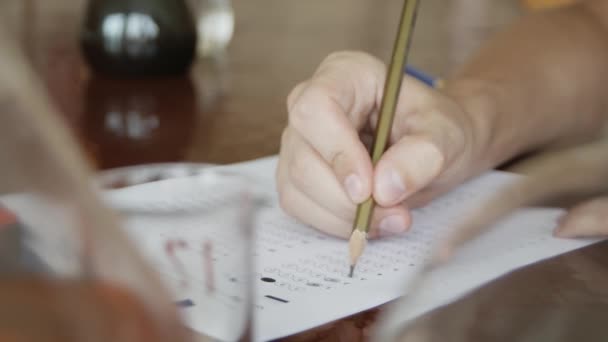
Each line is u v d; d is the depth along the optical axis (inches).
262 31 49.8
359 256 26.2
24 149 13.0
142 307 14.8
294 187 28.2
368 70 29.4
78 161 13.7
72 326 13.6
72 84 38.4
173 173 23.2
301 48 45.9
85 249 14.0
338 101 28.1
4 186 13.2
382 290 25.4
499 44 37.8
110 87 38.4
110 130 33.9
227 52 44.4
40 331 13.3
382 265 26.4
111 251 14.4
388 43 48.0
